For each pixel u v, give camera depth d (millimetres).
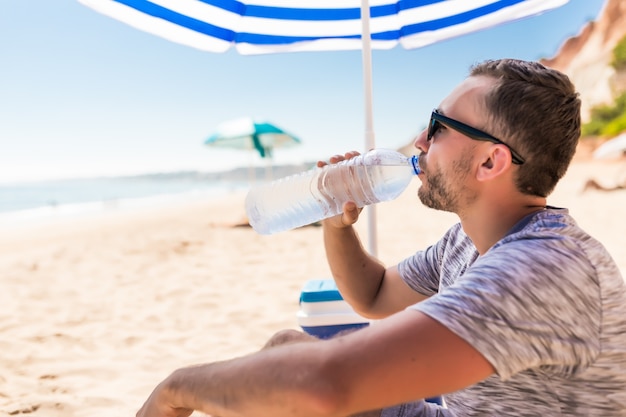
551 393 923
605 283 861
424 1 2217
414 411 1120
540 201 1032
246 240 7441
